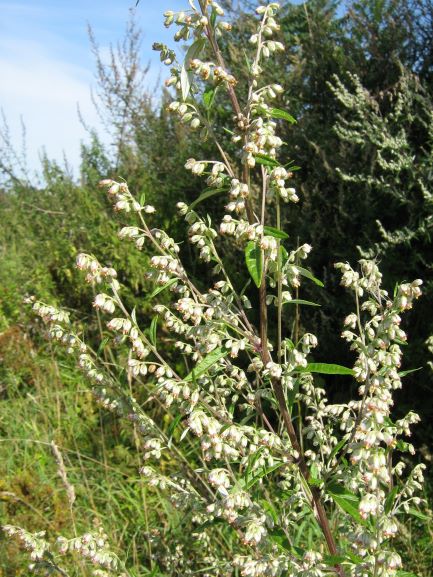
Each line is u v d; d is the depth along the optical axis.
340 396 5.23
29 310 6.30
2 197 9.27
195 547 3.49
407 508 2.64
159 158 7.55
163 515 4.17
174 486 2.79
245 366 5.57
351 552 2.15
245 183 2.18
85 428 5.16
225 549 3.45
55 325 2.73
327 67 6.00
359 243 5.29
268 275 2.35
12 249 7.36
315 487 2.33
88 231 6.66
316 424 2.77
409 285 2.03
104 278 2.43
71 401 5.46
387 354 2.09
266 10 2.27
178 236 6.68
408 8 5.71
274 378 2.32
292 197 2.19
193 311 2.26
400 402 5.02
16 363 5.63
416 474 2.64
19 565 3.64
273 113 2.14
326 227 5.50
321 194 5.51
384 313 2.11
